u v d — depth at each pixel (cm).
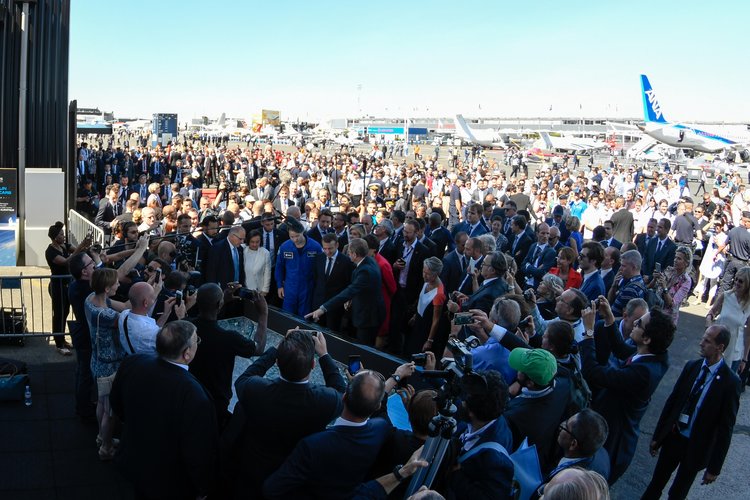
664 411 474
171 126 5450
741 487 557
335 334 508
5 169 1217
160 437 339
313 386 327
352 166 2925
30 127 1331
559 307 519
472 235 1073
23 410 566
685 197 1456
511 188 1888
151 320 436
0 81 1278
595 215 1593
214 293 407
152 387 341
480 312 451
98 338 460
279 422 316
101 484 454
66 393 607
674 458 473
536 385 389
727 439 449
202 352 402
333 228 941
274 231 856
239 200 1308
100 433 489
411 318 798
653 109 5809
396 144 8381
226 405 411
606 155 8169
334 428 299
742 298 650
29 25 1302
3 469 466
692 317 1121
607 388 452
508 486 298
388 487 287
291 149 7456
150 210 915
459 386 308
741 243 1044
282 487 289
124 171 2458
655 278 757
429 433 295
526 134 10225
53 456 489
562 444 340
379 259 718
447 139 11006
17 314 758
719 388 447
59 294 717
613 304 704
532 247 951
